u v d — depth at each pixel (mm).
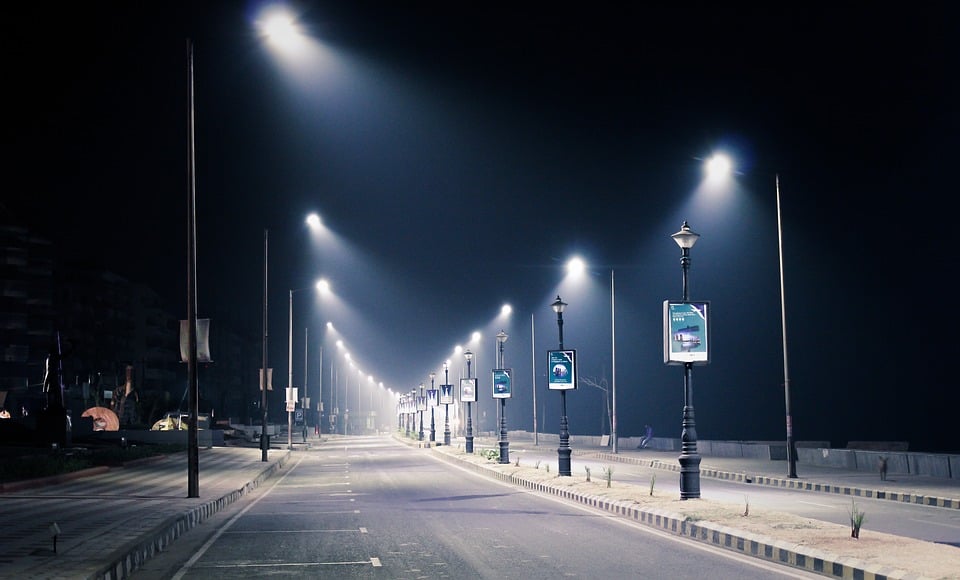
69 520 20734
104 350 141625
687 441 24406
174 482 34969
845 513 23469
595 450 68250
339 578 14086
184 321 28125
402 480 38812
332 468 49812
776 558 15633
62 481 34344
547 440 91312
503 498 28828
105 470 40938
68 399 82688
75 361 132000
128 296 152875
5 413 80812
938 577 12305
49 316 125312
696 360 24484
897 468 39000
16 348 118312
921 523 21188
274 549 17531
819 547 15242
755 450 52688
